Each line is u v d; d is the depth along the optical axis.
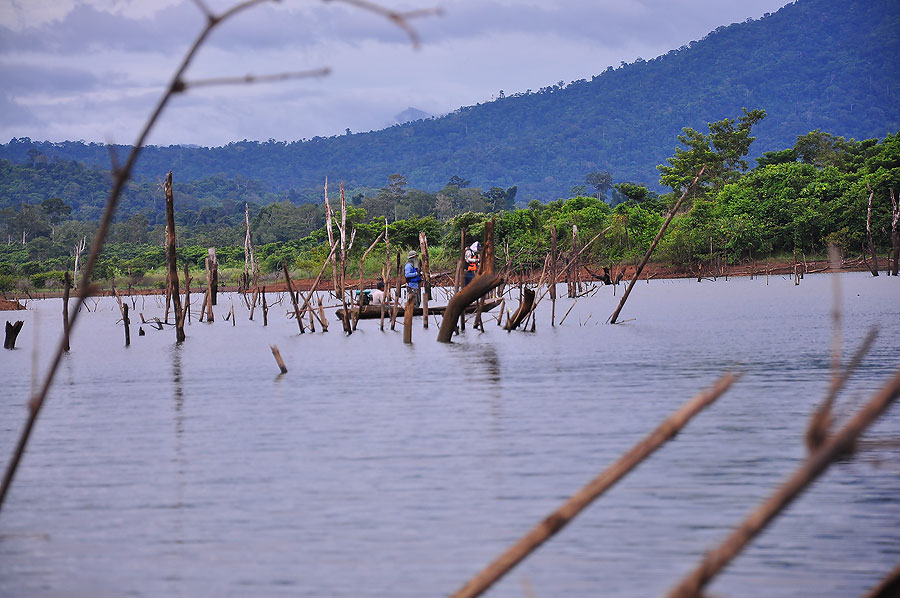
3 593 18.47
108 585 18.80
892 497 22.58
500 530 21.33
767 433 30.39
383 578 18.62
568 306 105.19
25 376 54.03
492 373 47.44
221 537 21.48
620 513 22.19
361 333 77.88
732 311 88.25
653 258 199.75
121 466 28.91
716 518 21.64
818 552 19.22
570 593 17.53
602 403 37.09
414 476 26.20
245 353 63.25
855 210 180.75
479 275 67.44
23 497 25.58
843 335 61.72
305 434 32.75
